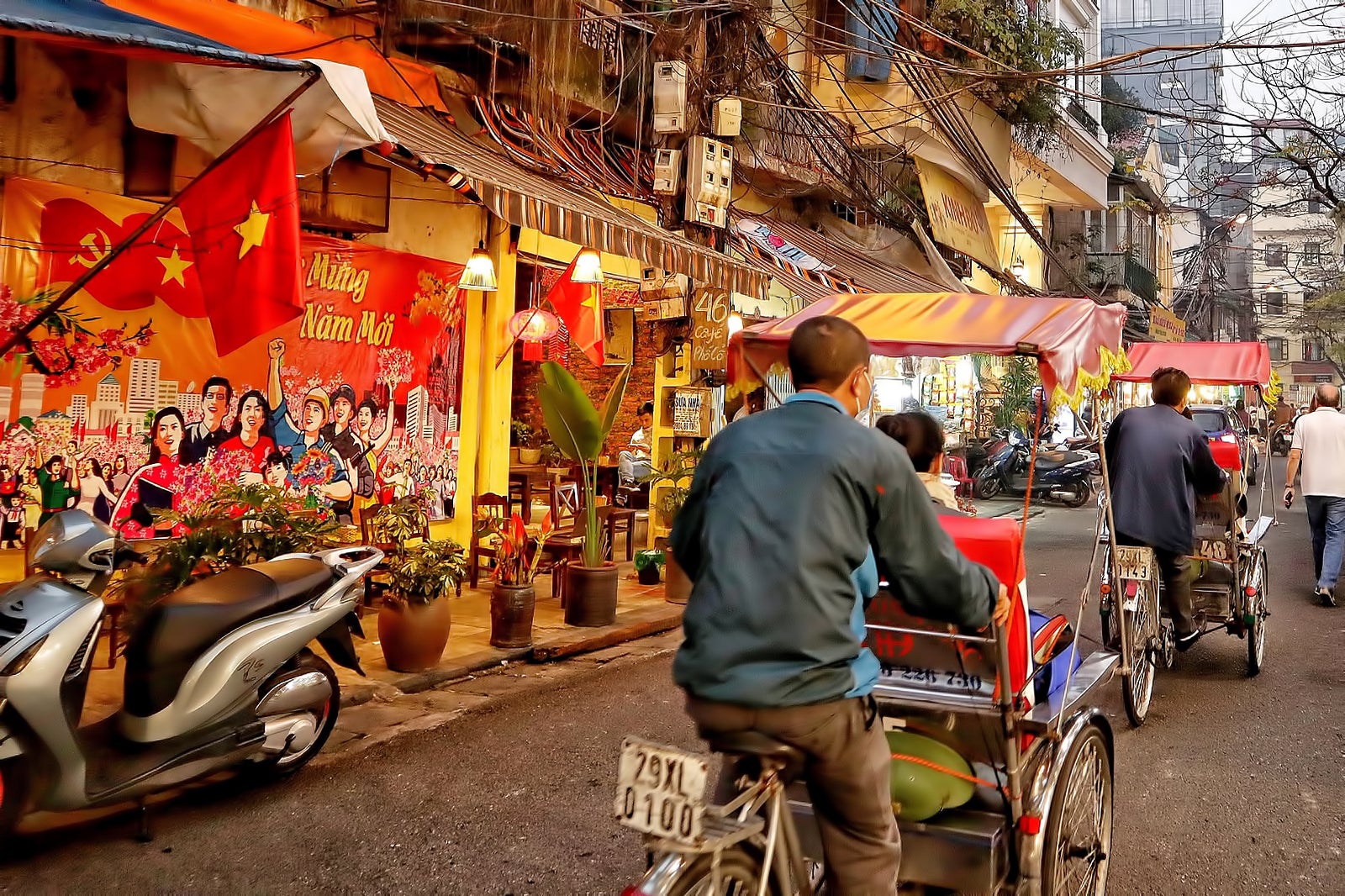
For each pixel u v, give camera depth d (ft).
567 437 24.75
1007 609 8.66
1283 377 194.70
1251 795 14.92
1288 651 24.00
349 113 14.70
